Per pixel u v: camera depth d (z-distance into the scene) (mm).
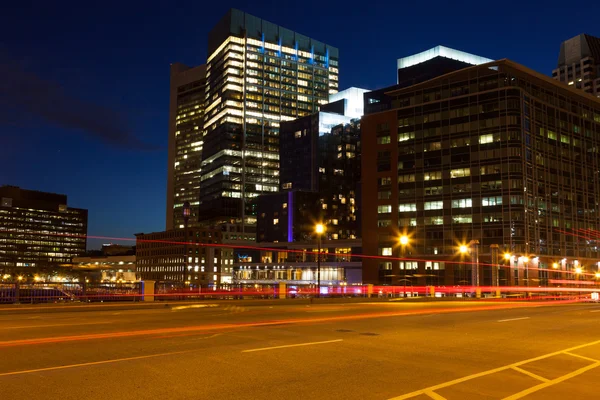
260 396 9086
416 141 119125
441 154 115250
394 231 118938
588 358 13680
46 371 10922
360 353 13883
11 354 13016
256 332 18172
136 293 35688
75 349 13859
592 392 9766
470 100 113125
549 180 112688
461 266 109250
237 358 12703
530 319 26672
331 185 199750
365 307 35969
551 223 111250
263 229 194750
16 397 8805
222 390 9453
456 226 111062
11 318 23625
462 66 161875
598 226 121938
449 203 112688
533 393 9617
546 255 107688
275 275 170125
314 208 190625
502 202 106062
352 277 148875
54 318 23609
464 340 17094
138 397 8891
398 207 119250
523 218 104125
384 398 9070
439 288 105625
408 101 122688
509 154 106625
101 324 20594
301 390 9562
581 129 122375
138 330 18438
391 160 121938
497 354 14188
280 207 190375
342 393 9383
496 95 109875
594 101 125812
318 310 31203
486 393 9562
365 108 174250
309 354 13523
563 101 120250
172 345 14703
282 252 174125
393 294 68312
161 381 10094
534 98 112562
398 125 122125
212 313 27500
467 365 12391
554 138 115688
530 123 110438
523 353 14430
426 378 10789
